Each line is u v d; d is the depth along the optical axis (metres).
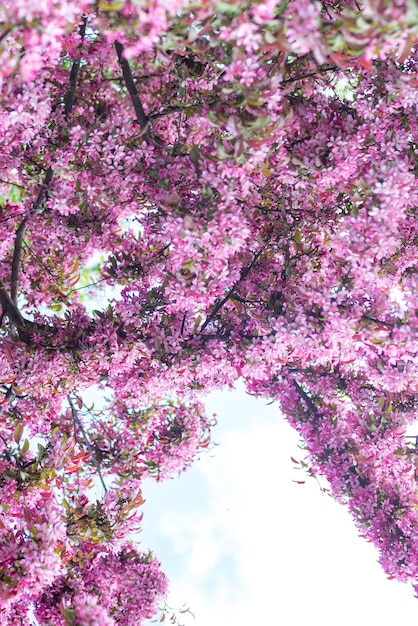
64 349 5.43
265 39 3.07
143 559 6.65
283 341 5.04
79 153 5.19
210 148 4.48
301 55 4.52
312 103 4.80
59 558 4.43
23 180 5.78
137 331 5.58
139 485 6.55
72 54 5.24
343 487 6.57
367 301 4.84
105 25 3.12
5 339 5.42
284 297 5.31
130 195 5.08
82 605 4.26
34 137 5.24
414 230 5.52
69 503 5.71
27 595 4.91
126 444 6.50
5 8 2.75
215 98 4.74
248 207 5.52
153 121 5.50
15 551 4.25
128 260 5.82
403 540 6.30
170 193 4.50
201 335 5.61
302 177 4.89
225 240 4.07
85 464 6.39
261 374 5.37
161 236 5.00
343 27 2.88
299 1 2.91
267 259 5.77
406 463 6.31
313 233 5.81
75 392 6.25
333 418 6.77
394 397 6.45
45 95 3.85
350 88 5.36
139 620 6.28
